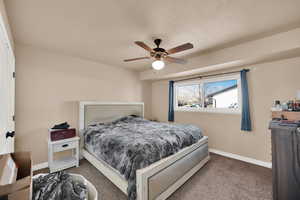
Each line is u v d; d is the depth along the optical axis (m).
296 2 1.42
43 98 2.63
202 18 1.70
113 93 3.81
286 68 2.44
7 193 0.43
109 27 1.91
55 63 2.79
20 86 2.38
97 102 3.30
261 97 2.72
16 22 1.76
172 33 2.07
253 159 2.82
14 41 2.28
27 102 2.45
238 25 1.86
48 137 2.63
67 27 1.91
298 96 2.15
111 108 3.56
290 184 1.13
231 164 2.74
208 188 1.97
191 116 3.89
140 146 1.73
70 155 2.89
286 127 1.18
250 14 1.62
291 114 1.99
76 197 0.67
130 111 4.01
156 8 1.52
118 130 2.58
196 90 3.85
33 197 0.65
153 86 4.93
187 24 1.83
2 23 1.27
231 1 1.41
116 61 3.42
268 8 1.52
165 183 1.74
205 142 2.77
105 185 2.03
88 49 2.67
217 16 1.66
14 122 2.22
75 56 3.06
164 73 3.81
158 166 1.67
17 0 1.38
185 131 2.48
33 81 2.53
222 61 2.69
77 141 2.64
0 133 1.32
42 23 1.80
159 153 1.79
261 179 2.20
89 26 1.88
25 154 0.69
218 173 2.38
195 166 2.38
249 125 2.80
